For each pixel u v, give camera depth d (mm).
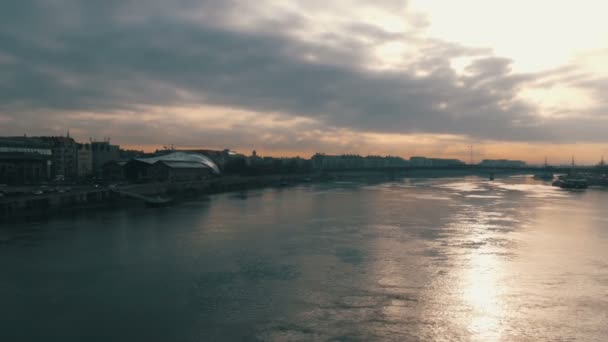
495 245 79062
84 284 57250
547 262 67438
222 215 121438
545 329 44094
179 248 77250
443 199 171250
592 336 42625
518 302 50812
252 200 169000
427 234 89875
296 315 47156
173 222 107562
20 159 177625
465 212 126375
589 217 115438
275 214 123625
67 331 43562
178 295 53094
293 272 62156
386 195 194375
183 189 188625
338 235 89375
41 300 51688
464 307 49438
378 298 51938
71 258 70062
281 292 54000
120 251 74938
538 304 50250
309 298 51938
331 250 75375
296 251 74750
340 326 44562
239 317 46688
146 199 145250
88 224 103750
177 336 42500
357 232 92688
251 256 71312
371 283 57156
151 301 51219
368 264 66000
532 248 76625
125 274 61500
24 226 100125
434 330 43844
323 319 46188
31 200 113688
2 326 44688
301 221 109188
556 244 80000
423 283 57125
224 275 60875
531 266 65062
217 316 46969
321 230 95375
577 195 194125
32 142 192375
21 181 177750
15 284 57344
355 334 42844
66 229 96375
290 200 168750
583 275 60781
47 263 67062
